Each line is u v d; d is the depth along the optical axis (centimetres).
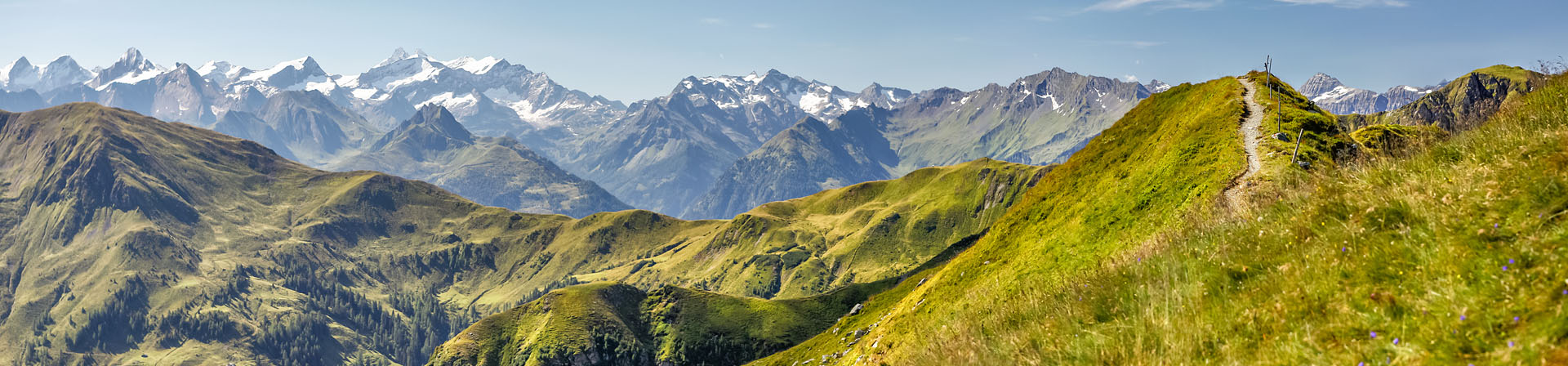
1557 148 1226
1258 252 1374
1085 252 4200
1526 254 999
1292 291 1195
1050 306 1689
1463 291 994
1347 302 1099
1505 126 1648
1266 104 5647
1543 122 1559
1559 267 931
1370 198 1347
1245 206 1873
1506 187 1163
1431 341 955
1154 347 1243
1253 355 1120
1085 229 4600
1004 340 1598
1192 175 4419
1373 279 1127
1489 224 1095
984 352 1569
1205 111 5947
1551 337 855
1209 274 1382
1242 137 4822
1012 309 1880
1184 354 1198
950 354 1770
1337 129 4838
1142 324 1317
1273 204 1625
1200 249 1549
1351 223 1295
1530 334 877
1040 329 1559
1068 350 1366
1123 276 1581
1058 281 2111
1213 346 1206
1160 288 1413
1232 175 3978
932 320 4294
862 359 5212
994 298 3406
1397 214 1247
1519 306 930
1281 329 1135
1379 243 1180
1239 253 1415
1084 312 1529
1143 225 3969
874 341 5694
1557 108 1594
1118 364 1265
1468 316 952
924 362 1916
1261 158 4216
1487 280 995
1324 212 1400
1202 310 1297
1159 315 1312
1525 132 1490
